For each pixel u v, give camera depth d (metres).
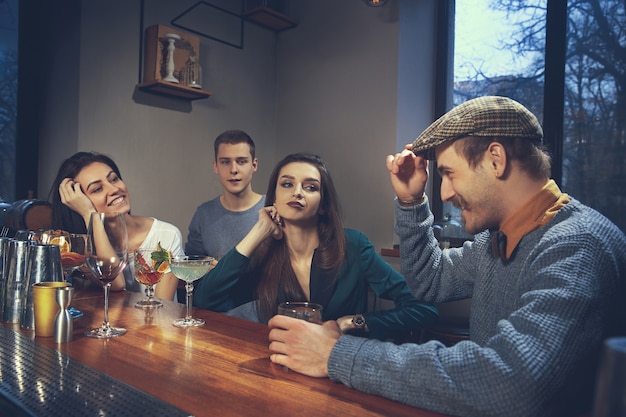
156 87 2.96
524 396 0.66
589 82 2.69
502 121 0.87
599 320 0.71
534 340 0.69
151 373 0.83
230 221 2.65
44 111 2.97
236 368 0.87
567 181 2.77
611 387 0.31
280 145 3.93
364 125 3.36
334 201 1.64
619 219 2.60
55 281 1.12
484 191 0.90
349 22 3.47
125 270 1.75
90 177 1.79
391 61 3.21
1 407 0.70
